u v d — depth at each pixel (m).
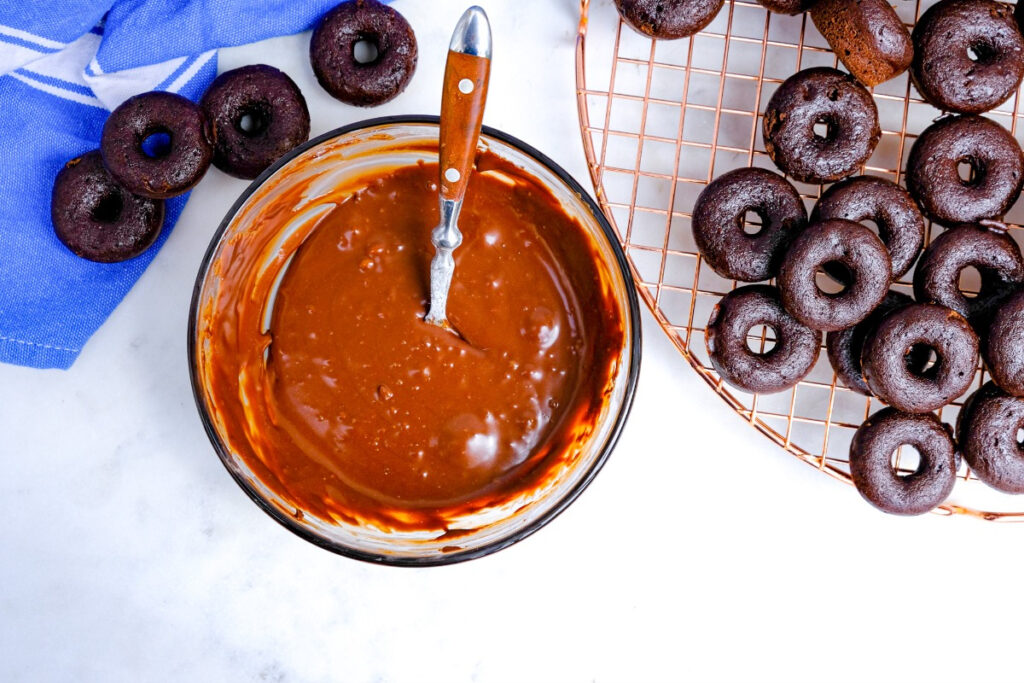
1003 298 0.64
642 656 0.68
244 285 0.63
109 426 0.67
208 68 0.66
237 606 0.67
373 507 0.64
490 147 0.62
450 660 0.68
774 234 0.63
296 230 0.64
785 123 0.64
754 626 0.69
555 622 0.68
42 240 0.65
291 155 0.59
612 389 0.63
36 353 0.65
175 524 0.67
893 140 0.68
